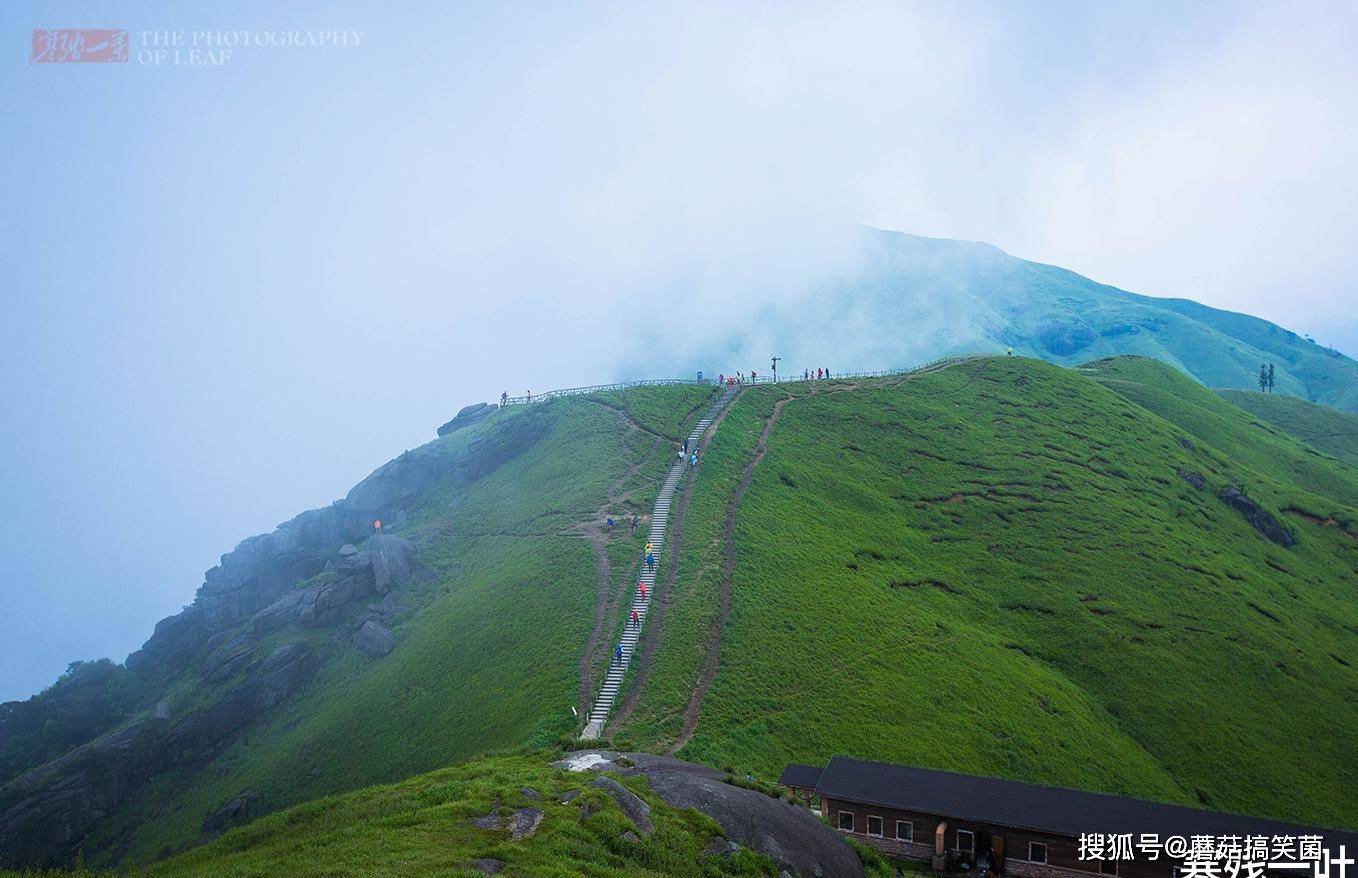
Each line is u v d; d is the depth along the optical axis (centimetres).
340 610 12112
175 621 14712
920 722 7838
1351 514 15025
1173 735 9019
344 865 3331
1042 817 5066
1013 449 15050
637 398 15575
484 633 9650
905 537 12056
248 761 9981
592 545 10738
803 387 17038
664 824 4056
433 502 14725
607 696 7625
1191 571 12044
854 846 4975
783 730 7312
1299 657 10488
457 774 4844
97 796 10181
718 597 9312
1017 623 10644
